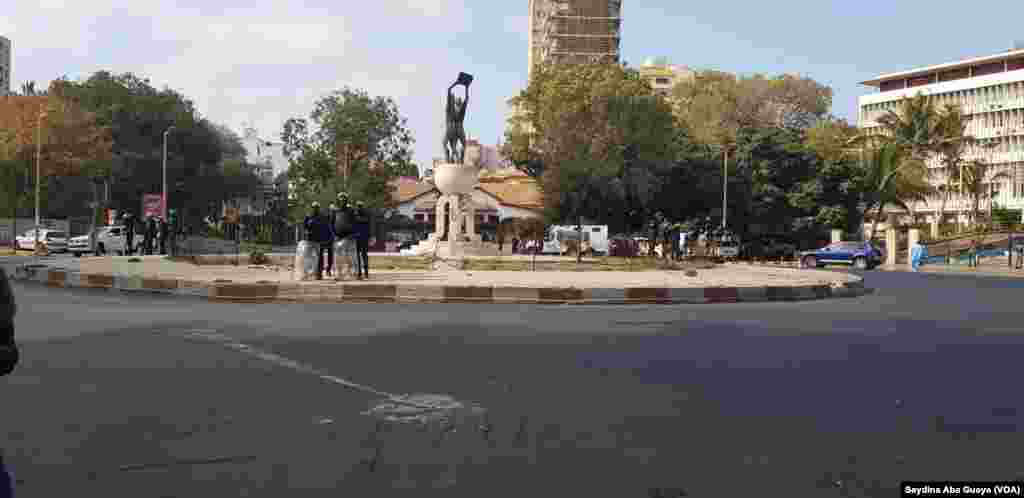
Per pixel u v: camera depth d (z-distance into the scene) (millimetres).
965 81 92938
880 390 6949
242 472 4555
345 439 5254
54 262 25297
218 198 72938
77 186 56531
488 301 15602
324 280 17828
